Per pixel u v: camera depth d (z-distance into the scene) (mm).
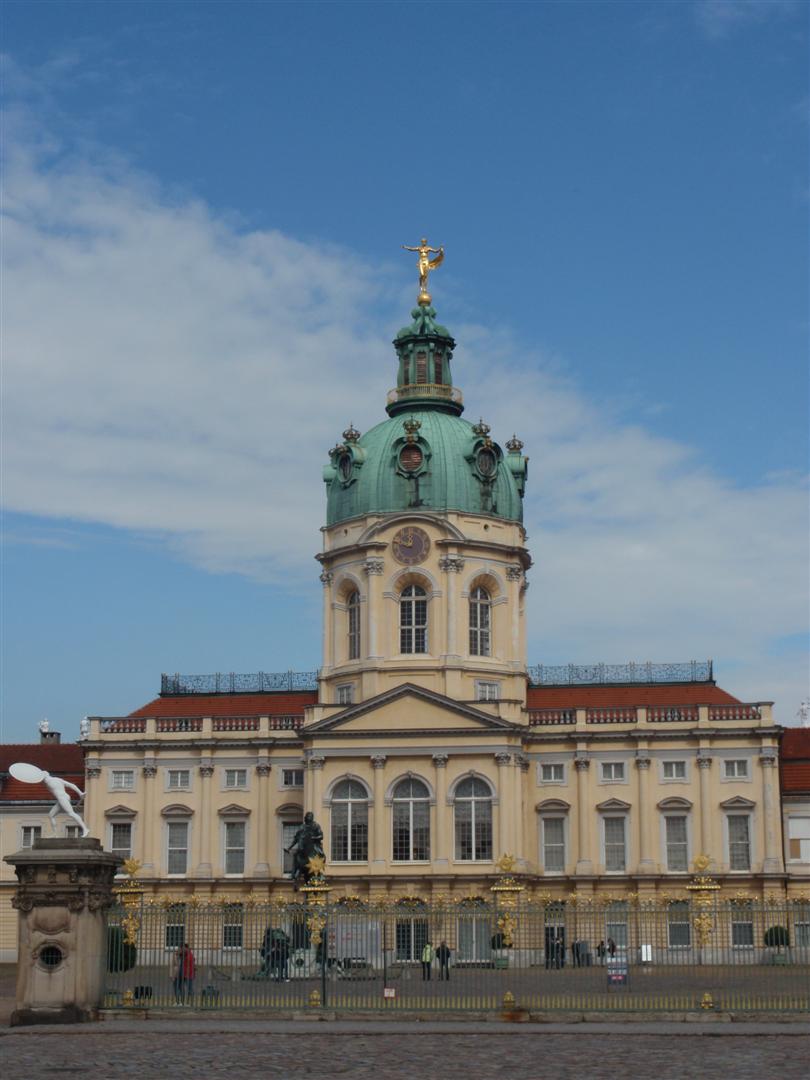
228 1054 40281
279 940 58344
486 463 108812
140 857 106375
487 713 100438
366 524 107500
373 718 101688
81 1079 35156
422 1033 45531
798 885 101875
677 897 101250
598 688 111625
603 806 103562
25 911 48625
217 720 108250
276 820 106062
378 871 99375
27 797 111875
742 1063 38250
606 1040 43719
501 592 107688
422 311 114562
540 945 91875
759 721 102938
